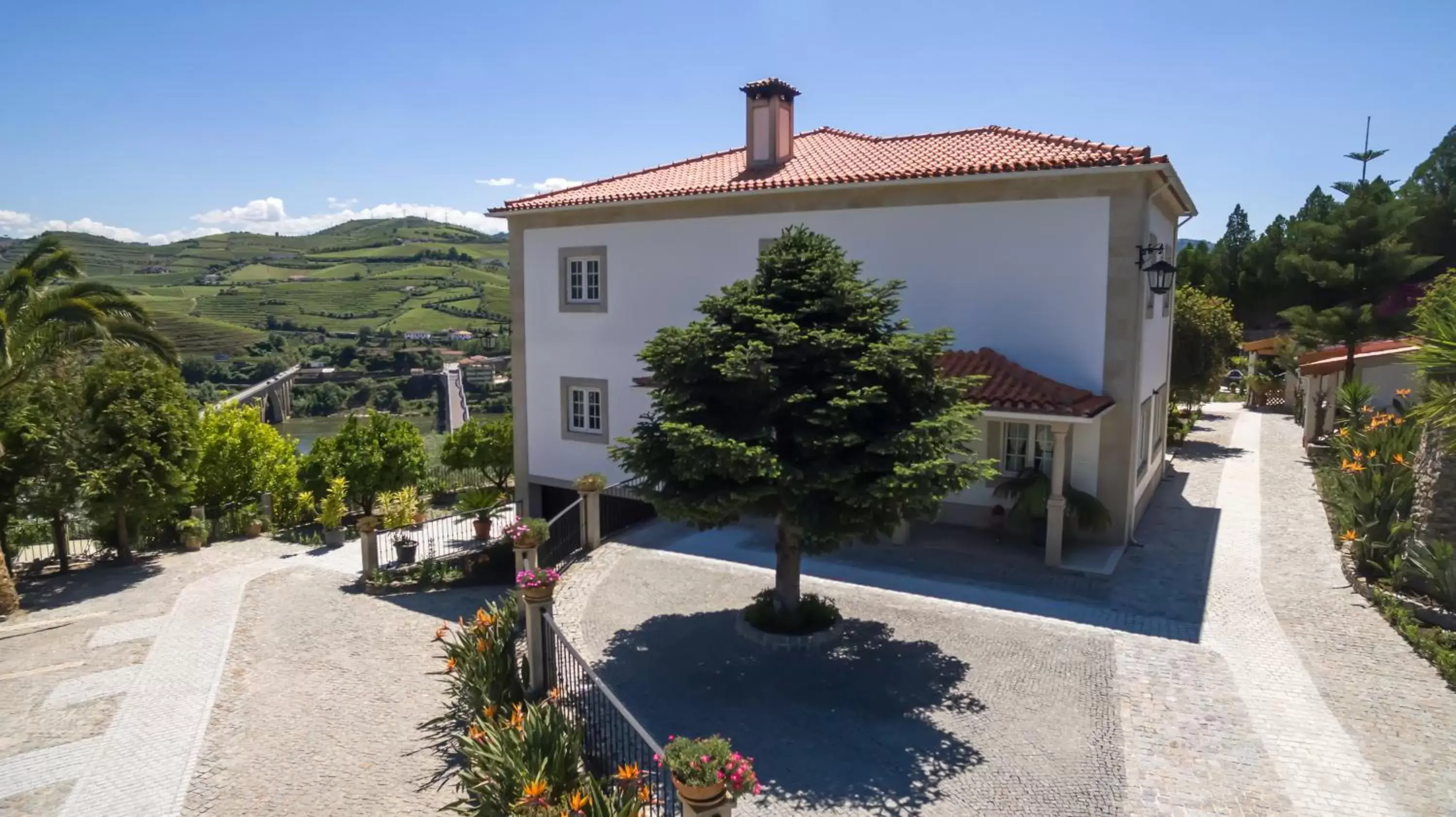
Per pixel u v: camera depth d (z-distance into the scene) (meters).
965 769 7.86
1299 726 8.50
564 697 9.12
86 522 18.12
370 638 13.09
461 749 8.09
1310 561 13.71
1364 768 7.74
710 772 5.71
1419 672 9.61
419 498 25.11
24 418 16.89
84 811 8.23
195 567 18.52
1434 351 10.41
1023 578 13.09
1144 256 14.30
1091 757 8.02
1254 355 38.47
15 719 10.38
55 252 21.16
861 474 9.67
